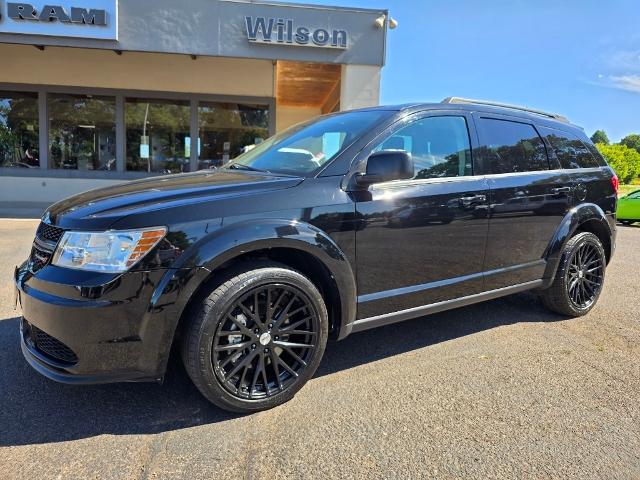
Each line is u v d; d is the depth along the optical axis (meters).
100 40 10.05
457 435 2.38
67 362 2.30
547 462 2.18
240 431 2.40
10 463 2.11
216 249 2.32
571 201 4.02
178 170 12.91
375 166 2.72
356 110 3.51
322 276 2.76
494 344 3.57
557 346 3.54
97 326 2.19
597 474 2.10
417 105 3.28
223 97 12.74
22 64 12.01
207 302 2.34
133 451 2.22
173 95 12.59
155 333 2.26
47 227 2.48
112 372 2.26
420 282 3.12
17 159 12.39
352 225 2.76
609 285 5.47
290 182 2.67
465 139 3.43
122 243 2.21
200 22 10.23
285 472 2.09
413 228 3.01
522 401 2.72
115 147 12.59
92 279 2.18
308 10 10.38
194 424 2.45
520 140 3.80
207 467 2.12
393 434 2.38
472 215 3.29
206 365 2.36
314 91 14.54
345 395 2.77
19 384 2.81
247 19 10.25
